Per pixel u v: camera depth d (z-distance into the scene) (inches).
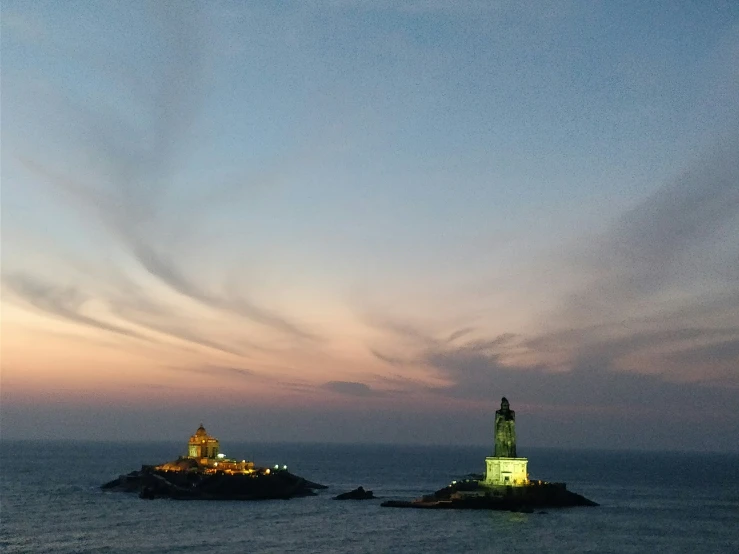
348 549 6299.2
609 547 6535.4
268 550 6245.1
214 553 6112.2
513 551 6254.9
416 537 6914.4
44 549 6299.2
